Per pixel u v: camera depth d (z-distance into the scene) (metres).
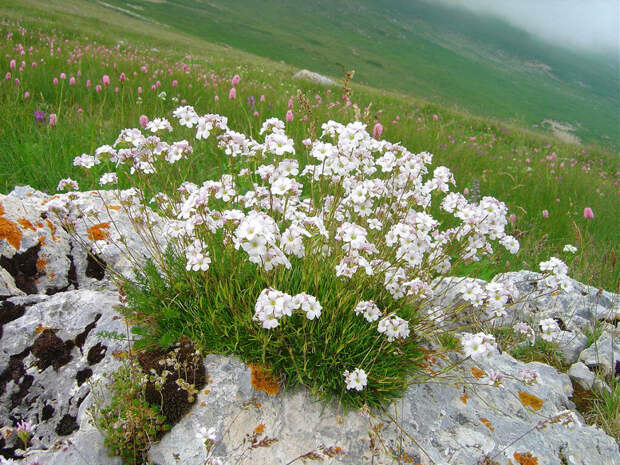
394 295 3.05
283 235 2.57
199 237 3.00
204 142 6.48
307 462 2.44
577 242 6.38
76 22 30.61
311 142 3.39
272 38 87.06
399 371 2.94
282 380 2.83
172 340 2.86
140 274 3.26
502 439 2.75
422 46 151.50
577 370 3.59
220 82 11.59
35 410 2.62
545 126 65.38
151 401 2.57
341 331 2.92
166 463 2.38
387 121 10.92
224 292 2.88
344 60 87.06
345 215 3.67
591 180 11.75
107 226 3.93
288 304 2.34
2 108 6.57
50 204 3.05
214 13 94.75
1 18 20.88
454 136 13.70
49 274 3.46
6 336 2.78
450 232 3.32
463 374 3.20
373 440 2.44
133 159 3.06
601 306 4.39
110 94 9.11
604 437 2.90
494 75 127.00
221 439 2.50
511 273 4.66
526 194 8.20
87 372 2.76
